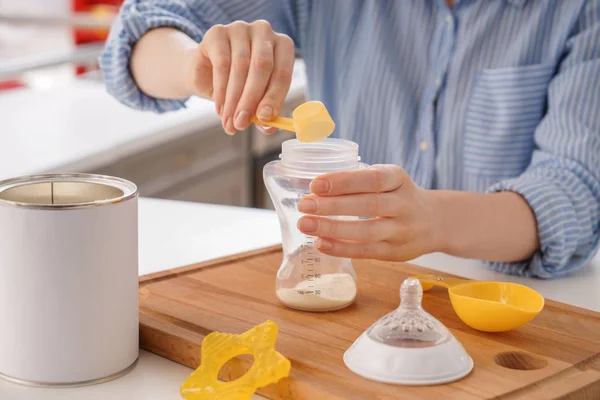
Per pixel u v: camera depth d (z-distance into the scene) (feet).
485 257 3.18
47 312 2.18
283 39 2.95
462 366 2.24
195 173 6.88
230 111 2.88
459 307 2.58
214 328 2.56
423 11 4.50
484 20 4.32
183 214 4.18
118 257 2.24
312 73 4.90
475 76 4.39
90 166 5.26
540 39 4.26
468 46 4.36
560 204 3.27
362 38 4.68
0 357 2.27
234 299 2.84
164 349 2.48
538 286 3.22
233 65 2.89
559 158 3.60
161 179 6.42
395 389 2.15
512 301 2.74
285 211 2.73
